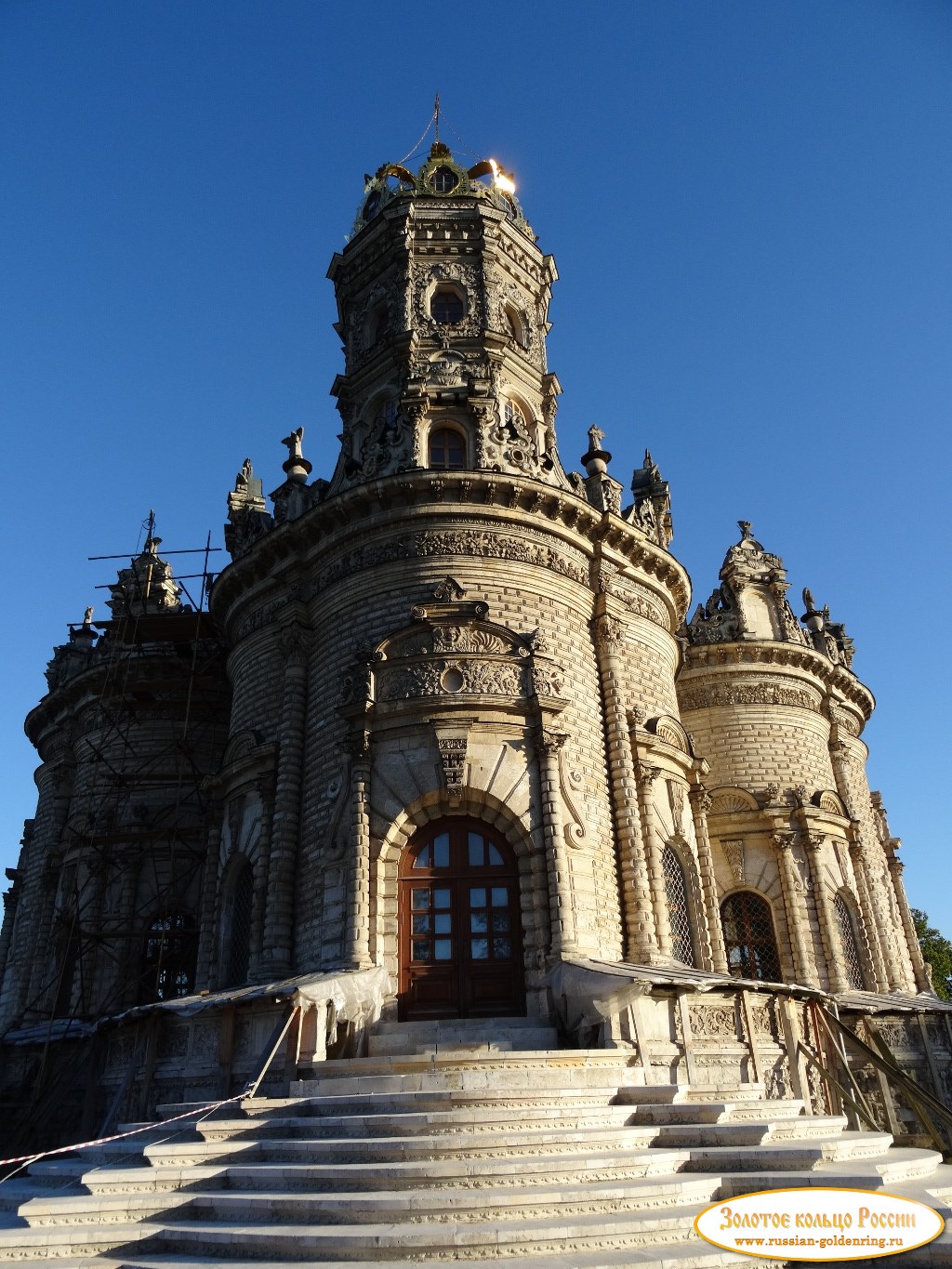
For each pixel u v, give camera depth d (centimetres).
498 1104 1717
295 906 2733
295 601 3111
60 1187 1650
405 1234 1144
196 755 4006
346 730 2769
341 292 3994
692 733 4184
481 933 2527
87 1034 3188
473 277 3706
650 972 2370
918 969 4575
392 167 4175
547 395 3731
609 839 2808
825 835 3984
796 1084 2558
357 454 3541
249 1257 1209
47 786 4412
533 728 2683
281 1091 2089
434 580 2866
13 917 4341
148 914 3681
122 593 4556
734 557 4531
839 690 4569
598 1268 1040
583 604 3083
